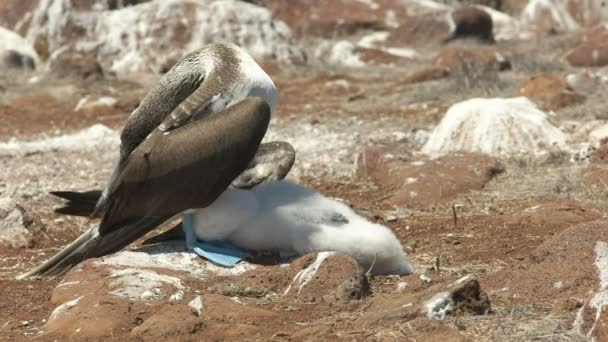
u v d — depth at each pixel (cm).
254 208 1116
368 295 1034
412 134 2047
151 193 1106
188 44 3256
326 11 3788
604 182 1511
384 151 1730
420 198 1530
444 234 1323
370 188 1652
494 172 1622
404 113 2366
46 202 1634
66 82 2942
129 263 1099
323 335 891
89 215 1229
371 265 1108
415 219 1424
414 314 903
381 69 3212
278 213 1115
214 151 1084
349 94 2694
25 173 1864
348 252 1101
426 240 1295
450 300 913
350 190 1652
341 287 1011
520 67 2969
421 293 941
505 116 1797
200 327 924
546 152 1714
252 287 1044
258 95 1123
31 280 1156
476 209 1455
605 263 1005
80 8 3344
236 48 1148
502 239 1274
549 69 2966
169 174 1093
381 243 1101
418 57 3419
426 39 3662
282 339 893
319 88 2800
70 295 1045
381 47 3619
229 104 1106
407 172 1620
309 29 3753
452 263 1180
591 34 3325
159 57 3234
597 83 2431
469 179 1571
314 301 1009
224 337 912
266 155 1120
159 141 1096
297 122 2303
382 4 3828
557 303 935
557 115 2130
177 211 1109
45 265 1164
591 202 1430
